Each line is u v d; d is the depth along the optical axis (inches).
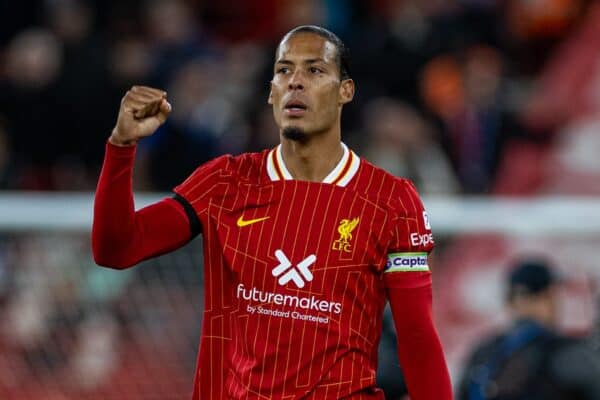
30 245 1021.2
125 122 540.1
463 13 1524.4
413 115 1359.5
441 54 1435.8
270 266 557.3
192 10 1676.9
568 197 1370.6
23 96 1379.2
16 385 1007.6
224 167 577.6
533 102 1450.5
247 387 554.9
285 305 555.2
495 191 1365.7
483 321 1070.4
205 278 575.2
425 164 1314.0
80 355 1013.8
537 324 828.0
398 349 580.4
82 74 1386.6
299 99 565.6
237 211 566.9
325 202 564.7
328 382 554.6
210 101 1403.8
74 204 1028.5
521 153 1393.9
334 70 574.2
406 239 568.7
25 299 1016.2
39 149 1375.5
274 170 574.9
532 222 1065.5
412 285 569.3
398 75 1419.8
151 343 1021.8
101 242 551.8
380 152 1299.2
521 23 1566.2
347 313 558.9
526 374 807.1
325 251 557.9
